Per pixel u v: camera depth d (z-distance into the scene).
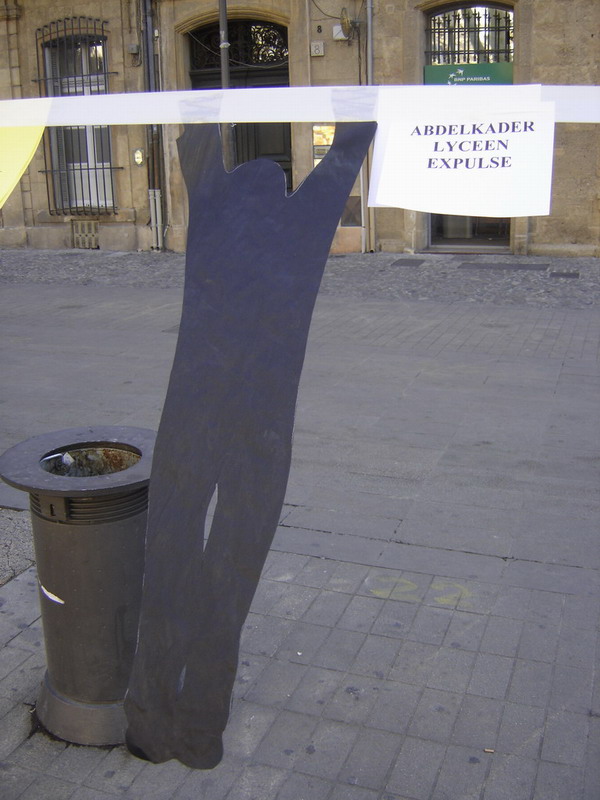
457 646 3.53
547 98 1.82
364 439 6.07
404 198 1.92
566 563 4.22
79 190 17.23
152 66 16.08
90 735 2.95
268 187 2.12
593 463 5.57
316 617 3.76
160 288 12.90
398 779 2.80
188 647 2.14
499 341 9.00
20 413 6.77
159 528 2.17
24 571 4.18
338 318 10.29
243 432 2.05
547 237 14.60
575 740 2.96
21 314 11.05
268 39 15.90
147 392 7.34
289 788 2.77
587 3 13.47
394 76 14.72
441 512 4.84
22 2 16.58
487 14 14.39
